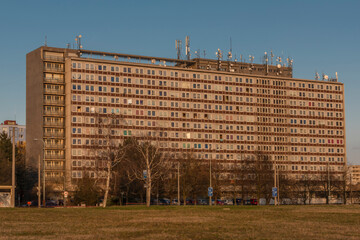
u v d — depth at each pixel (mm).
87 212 70312
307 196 187625
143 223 51219
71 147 167500
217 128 194250
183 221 54219
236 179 163000
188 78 191125
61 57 176375
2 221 52000
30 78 179125
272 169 160125
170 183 144625
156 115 183000
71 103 169750
